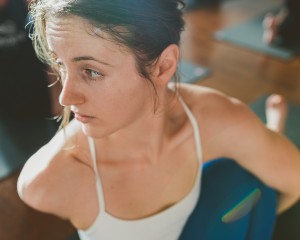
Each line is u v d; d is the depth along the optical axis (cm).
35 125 178
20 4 150
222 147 82
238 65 236
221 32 272
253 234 89
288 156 84
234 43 258
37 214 139
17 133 174
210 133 78
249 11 310
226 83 219
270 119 135
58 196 63
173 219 77
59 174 63
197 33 270
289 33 257
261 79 224
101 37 46
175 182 76
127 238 73
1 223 136
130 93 53
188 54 244
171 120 75
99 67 49
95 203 67
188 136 76
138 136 67
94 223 69
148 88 56
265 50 251
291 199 94
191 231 79
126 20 46
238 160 85
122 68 50
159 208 74
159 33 50
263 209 88
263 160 82
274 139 84
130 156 70
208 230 80
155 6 49
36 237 133
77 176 65
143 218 72
